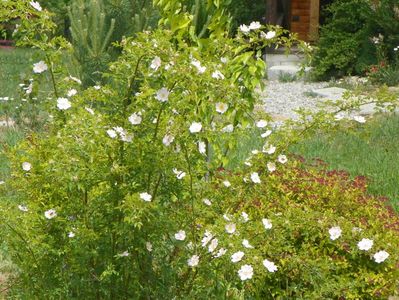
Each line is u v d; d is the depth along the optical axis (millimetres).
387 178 4336
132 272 2070
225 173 2512
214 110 2146
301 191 2834
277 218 2406
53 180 2070
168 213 2143
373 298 2545
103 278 2059
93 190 2113
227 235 2139
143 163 2023
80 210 2082
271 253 2367
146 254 2084
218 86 2100
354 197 2861
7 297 2275
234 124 2844
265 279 2504
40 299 2146
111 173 2014
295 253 2461
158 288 2096
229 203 2344
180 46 2160
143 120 2047
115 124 2051
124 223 2012
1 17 2205
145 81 2051
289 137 2389
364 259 2551
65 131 2039
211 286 2172
